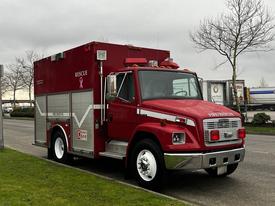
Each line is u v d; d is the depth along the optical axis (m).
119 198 7.01
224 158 8.12
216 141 8.02
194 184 8.92
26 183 8.23
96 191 7.52
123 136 9.34
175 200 7.00
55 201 6.77
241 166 11.09
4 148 14.66
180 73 9.60
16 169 10.04
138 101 8.86
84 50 10.44
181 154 7.75
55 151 12.09
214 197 7.84
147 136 8.55
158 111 8.38
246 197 7.81
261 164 11.41
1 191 7.46
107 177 9.36
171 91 9.27
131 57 10.53
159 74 9.27
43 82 12.83
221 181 9.22
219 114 8.15
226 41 28.95
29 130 27.98
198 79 9.93
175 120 8.06
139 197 7.09
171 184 8.94
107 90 9.55
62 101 11.64
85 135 10.52
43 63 12.80
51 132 12.33
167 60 10.05
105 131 10.02
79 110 10.77
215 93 37.41
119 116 9.41
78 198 7.00
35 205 6.52
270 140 18.98
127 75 9.21
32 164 10.88
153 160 8.17
